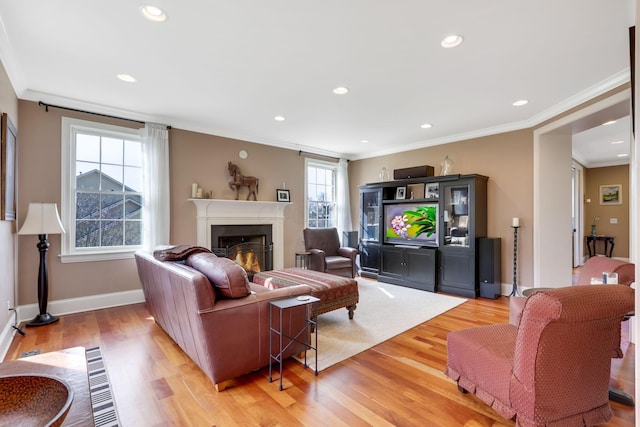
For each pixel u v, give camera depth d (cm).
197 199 454
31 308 342
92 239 388
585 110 347
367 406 193
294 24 222
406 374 233
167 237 427
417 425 176
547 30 228
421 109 396
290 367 244
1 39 237
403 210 547
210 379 217
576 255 751
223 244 497
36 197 348
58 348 272
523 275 450
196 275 205
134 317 353
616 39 238
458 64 279
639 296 93
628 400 196
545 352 149
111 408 189
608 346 160
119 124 402
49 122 356
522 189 450
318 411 188
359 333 313
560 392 153
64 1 195
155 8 203
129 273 407
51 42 243
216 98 360
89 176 386
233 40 242
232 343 211
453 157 527
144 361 249
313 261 507
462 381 198
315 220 641
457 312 382
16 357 256
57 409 79
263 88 332
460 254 464
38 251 347
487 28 226
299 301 230
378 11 207
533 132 438
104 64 279
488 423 177
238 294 217
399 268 532
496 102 371
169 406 192
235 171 498
